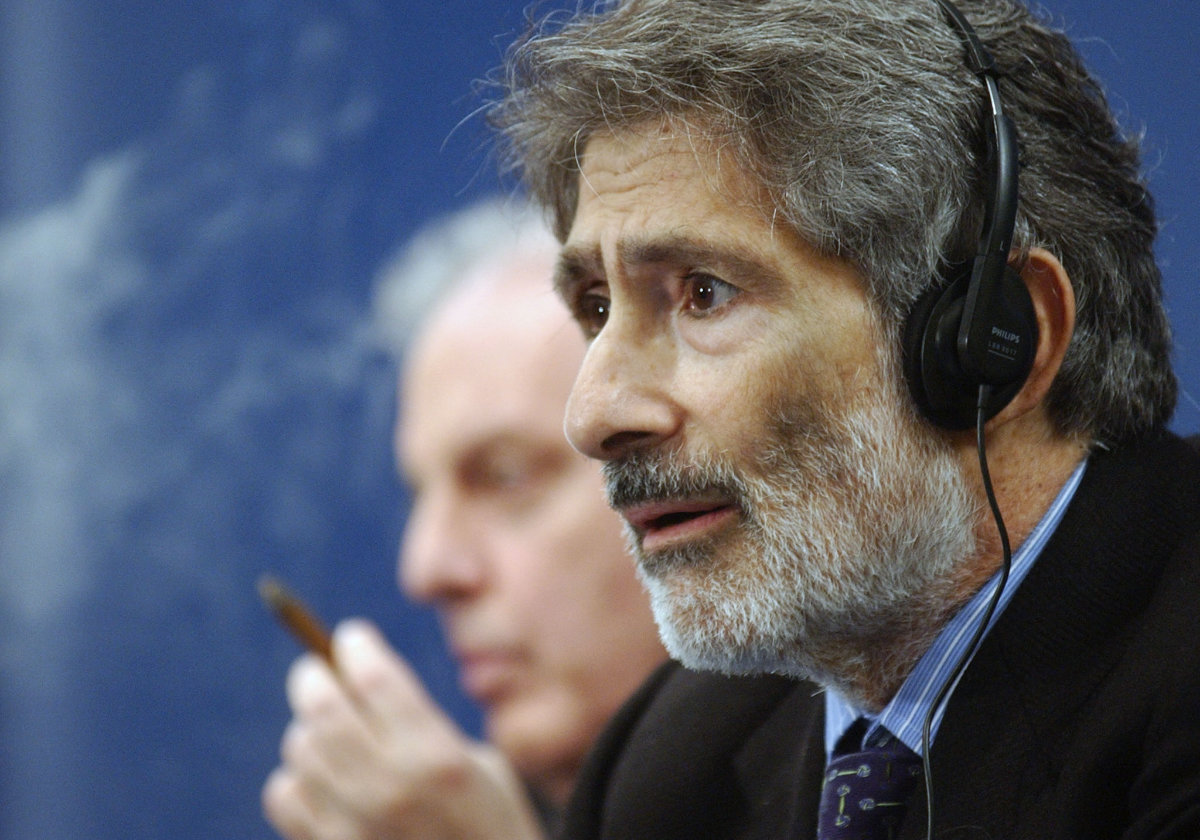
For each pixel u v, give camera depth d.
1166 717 3.10
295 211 7.93
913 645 3.62
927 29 3.51
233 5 8.08
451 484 7.21
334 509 7.77
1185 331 5.75
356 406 7.74
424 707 5.83
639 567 3.65
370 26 7.80
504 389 7.10
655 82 3.45
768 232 3.41
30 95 8.39
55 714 8.19
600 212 3.57
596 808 4.52
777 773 4.14
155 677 8.09
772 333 3.43
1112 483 3.58
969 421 3.45
